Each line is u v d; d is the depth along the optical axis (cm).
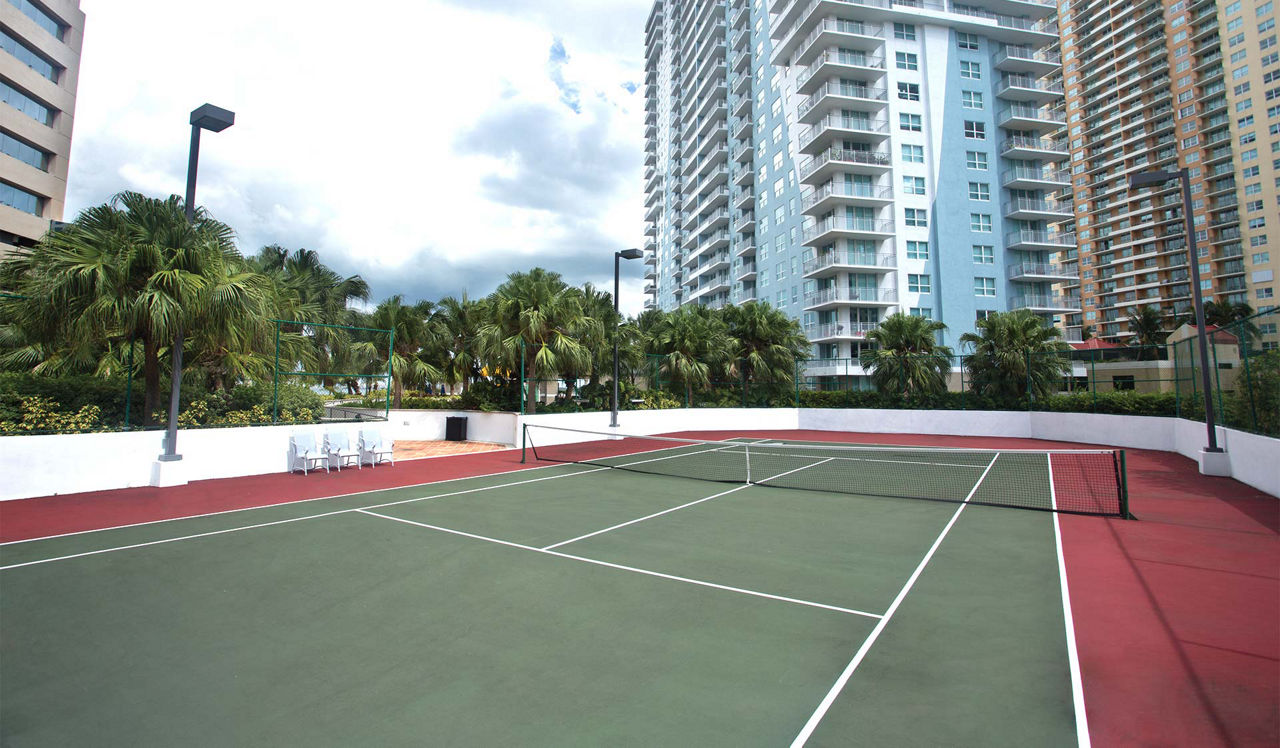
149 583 607
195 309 1120
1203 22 7531
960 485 1287
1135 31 8356
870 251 4356
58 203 3794
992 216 4497
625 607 548
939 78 4506
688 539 805
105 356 1345
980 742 334
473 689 393
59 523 859
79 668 421
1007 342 2548
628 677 412
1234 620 518
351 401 2770
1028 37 4656
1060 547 768
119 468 1130
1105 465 1559
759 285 5466
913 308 4303
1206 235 7450
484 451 1912
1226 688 397
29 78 3588
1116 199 8594
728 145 6172
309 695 384
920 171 4431
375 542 777
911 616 530
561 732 341
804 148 4656
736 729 346
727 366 2814
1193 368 1642
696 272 7019
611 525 888
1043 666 431
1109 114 8756
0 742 328
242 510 973
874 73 4391
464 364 2762
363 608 542
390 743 329
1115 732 344
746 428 2844
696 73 7250
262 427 1375
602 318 2283
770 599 573
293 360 1630
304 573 644
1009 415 2506
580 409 2333
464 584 611
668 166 8900
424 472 1441
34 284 1052
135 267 1105
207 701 376
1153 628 501
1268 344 1098
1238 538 804
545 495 1141
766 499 1116
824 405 2981
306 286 2366
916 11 4444
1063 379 2502
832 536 827
